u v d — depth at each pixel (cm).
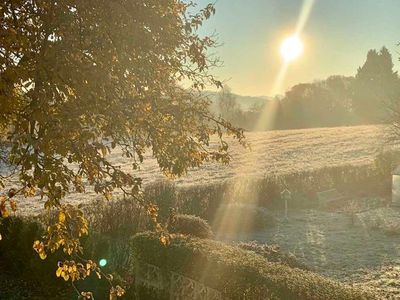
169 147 654
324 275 1529
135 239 1208
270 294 843
